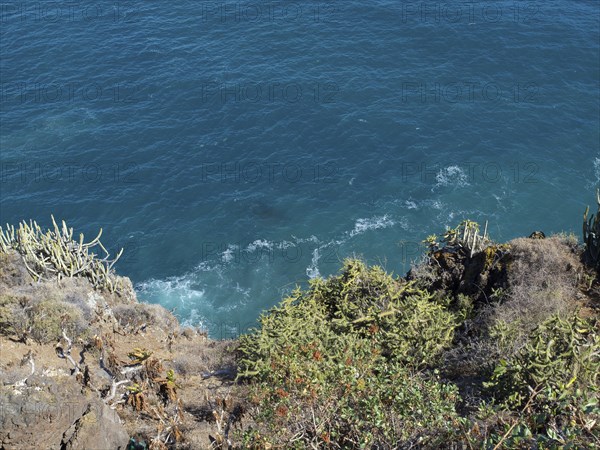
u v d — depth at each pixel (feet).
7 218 153.07
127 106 187.11
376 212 154.40
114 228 152.15
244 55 207.62
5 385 43.19
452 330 64.59
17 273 79.46
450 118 180.04
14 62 204.23
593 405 34.58
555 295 65.46
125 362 65.26
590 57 201.67
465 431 39.52
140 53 208.85
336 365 51.24
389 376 50.31
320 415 45.91
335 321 67.05
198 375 68.33
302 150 172.76
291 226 152.05
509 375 48.06
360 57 205.36
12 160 168.25
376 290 71.51
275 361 55.31
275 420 46.29
